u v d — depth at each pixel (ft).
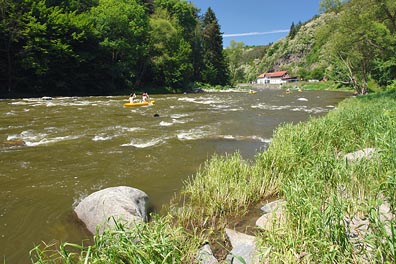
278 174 19.54
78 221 15.06
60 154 27.66
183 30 193.88
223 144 32.76
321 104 80.59
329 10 86.33
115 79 133.69
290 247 9.80
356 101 70.49
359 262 8.79
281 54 451.94
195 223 14.94
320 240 9.32
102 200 14.84
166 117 52.26
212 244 12.95
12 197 18.11
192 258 10.94
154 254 9.25
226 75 238.68
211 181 18.86
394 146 15.33
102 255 9.05
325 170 15.29
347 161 16.15
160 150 29.78
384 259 8.64
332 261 8.66
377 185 12.78
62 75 108.17
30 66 97.60
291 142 23.22
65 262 9.50
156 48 151.53
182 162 25.91
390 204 11.53
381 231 9.06
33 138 33.78
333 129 26.73
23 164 24.56
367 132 23.54
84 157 26.89
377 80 134.31
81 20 116.88
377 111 35.35
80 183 20.58
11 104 68.49
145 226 10.68
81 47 118.11
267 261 9.89
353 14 75.82
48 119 47.09
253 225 14.79
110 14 128.16
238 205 16.92
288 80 362.53
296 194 12.57
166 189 19.79
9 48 95.91
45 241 13.37
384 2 69.67
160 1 199.52
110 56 132.98
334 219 9.93
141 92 137.28
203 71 208.13
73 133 36.94
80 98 96.32
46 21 103.71
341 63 136.05
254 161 26.30
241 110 64.64
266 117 53.47
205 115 55.67
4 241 13.39
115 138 34.65
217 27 222.69
